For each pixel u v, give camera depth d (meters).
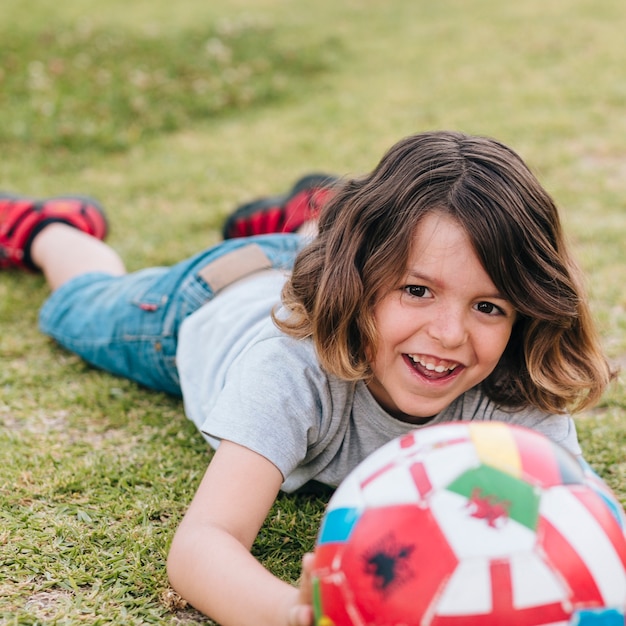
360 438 1.84
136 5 8.23
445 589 1.13
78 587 1.66
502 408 1.84
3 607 1.58
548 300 1.65
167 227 3.86
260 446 1.62
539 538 1.16
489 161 1.63
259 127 5.54
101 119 5.45
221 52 6.66
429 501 1.19
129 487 2.03
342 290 1.64
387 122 5.49
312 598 1.24
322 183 3.08
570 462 1.29
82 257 2.98
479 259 1.54
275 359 1.72
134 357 2.51
